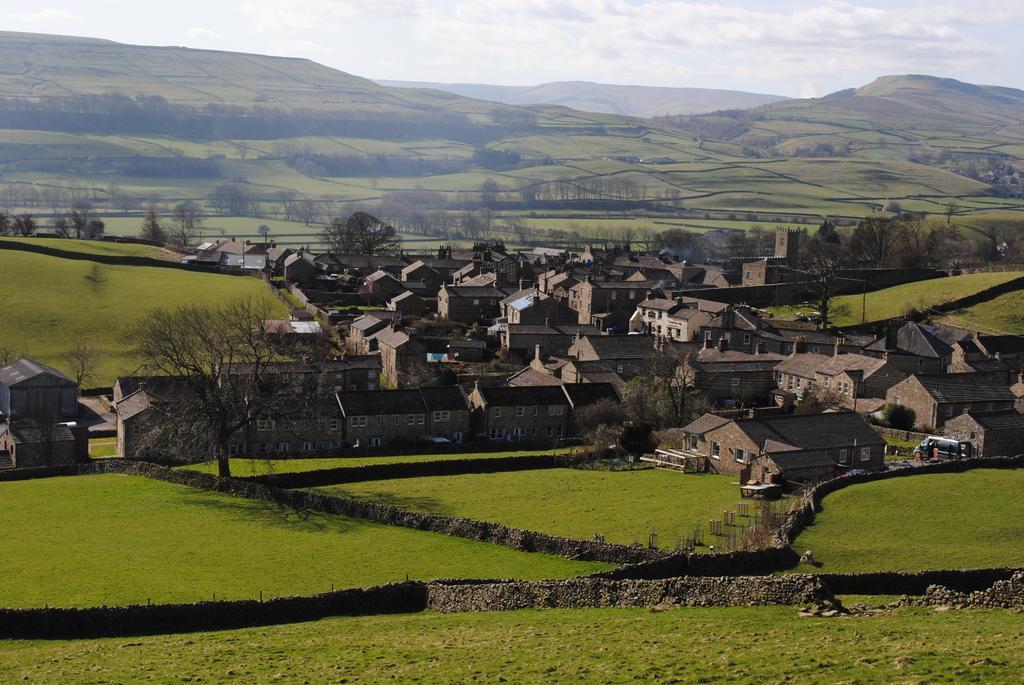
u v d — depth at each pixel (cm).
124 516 9062
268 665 5031
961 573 6128
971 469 9925
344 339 18475
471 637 5297
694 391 13300
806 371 14238
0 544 8175
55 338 17538
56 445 11900
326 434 12481
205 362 13425
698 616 5291
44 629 6044
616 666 4359
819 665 4031
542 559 7644
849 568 6781
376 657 5031
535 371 14512
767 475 9788
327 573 7362
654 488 9875
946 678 3703
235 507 9388
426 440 12600
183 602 6631
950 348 15888
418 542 8194
